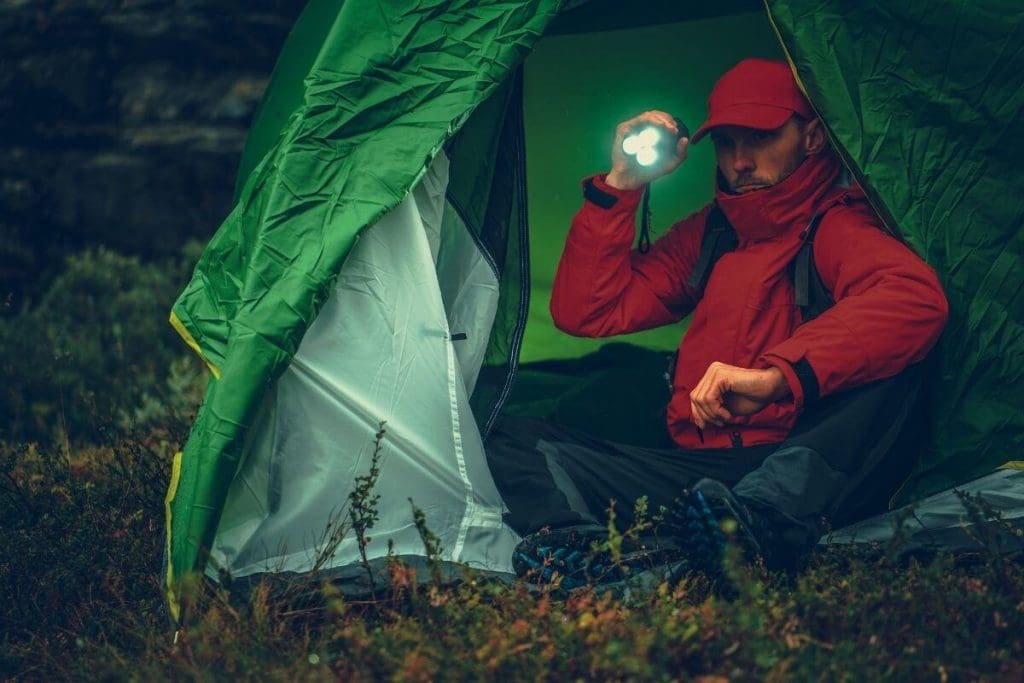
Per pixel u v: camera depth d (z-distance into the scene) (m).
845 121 3.55
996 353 3.60
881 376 3.49
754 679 2.52
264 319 3.25
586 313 4.21
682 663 2.64
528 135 5.41
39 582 3.65
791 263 3.79
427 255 3.57
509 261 4.09
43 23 8.99
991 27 3.48
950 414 3.63
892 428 3.55
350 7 3.56
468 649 2.78
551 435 3.96
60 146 8.92
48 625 3.54
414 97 3.51
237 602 3.29
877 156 3.56
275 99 4.73
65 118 8.95
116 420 6.07
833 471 3.44
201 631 2.98
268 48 8.80
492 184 3.90
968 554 3.41
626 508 3.63
